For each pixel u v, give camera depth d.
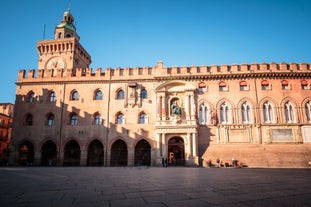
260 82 48.44
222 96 48.34
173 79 49.94
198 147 45.47
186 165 43.47
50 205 7.21
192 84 49.31
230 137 45.62
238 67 49.81
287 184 12.73
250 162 41.09
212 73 49.38
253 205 7.09
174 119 46.03
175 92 49.06
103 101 50.56
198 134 46.31
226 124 46.31
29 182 13.96
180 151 47.78
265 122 46.41
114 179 15.89
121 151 49.88
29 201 7.85
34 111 51.78
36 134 50.28
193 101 47.31
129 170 28.48
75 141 50.91
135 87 50.44
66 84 52.69
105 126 48.94
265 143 44.56
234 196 8.70
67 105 51.28
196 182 13.80
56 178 16.78
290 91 47.53
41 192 9.82
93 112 50.12
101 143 51.06
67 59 58.41
